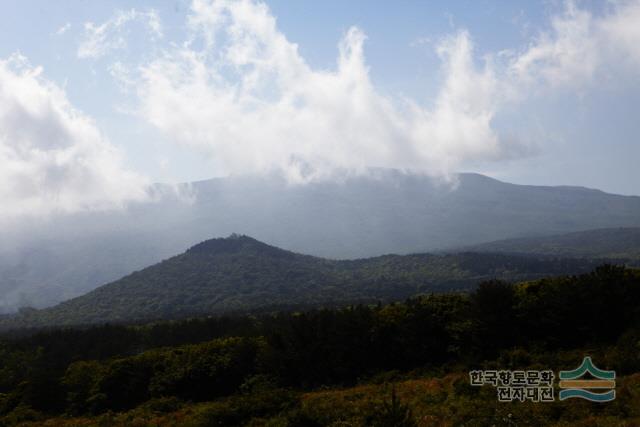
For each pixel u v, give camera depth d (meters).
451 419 24.08
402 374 43.84
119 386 50.31
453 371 40.06
